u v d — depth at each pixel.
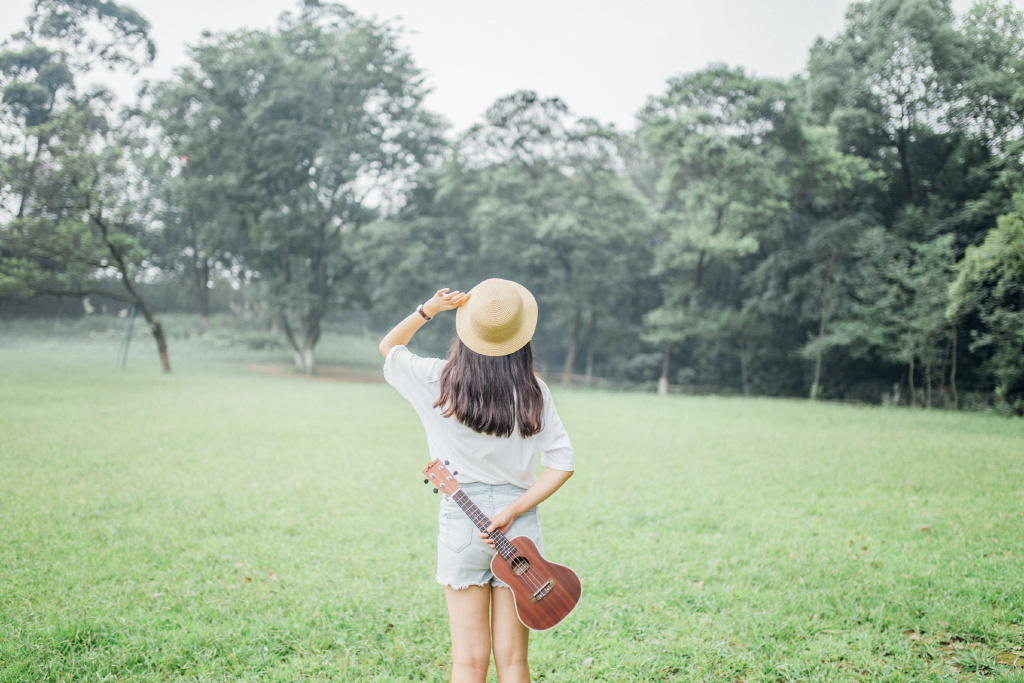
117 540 5.20
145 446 9.57
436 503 6.69
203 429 11.42
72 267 23.69
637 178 38.34
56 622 3.58
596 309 33.69
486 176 30.30
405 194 33.94
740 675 3.23
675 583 4.39
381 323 34.91
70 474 7.60
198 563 4.73
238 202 30.28
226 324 45.81
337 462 8.80
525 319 2.36
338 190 32.00
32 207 22.50
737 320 30.12
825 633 3.67
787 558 4.96
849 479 8.10
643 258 33.38
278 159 29.19
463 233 32.56
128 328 25.44
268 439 10.67
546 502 6.79
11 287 22.41
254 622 3.71
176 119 30.22
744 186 26.45
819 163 25.86
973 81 22.59
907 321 23.12
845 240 25.12
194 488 7.14
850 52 26.64
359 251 30.11
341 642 3.47
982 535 5.56
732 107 27.05
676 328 30.09
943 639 3.57
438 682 3.08
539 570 2.32
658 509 6.50
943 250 22.56
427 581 4.39
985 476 8.31
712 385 33.88
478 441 2.35
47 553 4.80
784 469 8.77
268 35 30.12
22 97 26.06
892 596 4.12
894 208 27.55
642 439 11.68
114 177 23.97
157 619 3.70
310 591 4.21
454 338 2.49
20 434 10.05
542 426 2.37
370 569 4.63
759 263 30.56
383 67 31.67
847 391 28.28
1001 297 19.59
